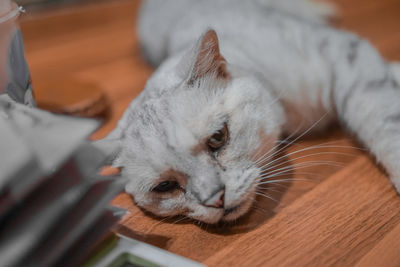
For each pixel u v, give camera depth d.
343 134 0.45
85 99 0.51
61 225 0.27
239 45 0.45
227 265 0.31
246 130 0.35
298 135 0.45
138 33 0.70
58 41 0.82
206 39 0.35
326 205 0.35
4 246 0.25
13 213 0.26
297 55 0.45
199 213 0.34
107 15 0.90
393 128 0.37
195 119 0.33
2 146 0.25
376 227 0.32
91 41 0.81
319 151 0.42
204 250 0.32
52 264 0.27
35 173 0.25
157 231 0.35
